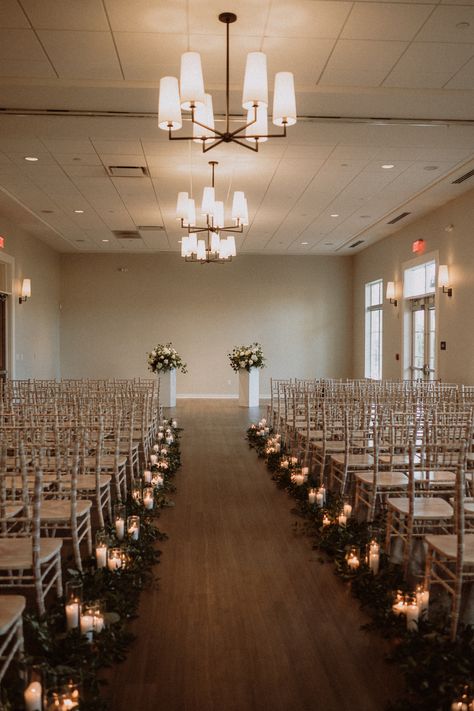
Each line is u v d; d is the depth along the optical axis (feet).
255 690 9.14
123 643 10.31
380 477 16.28
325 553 15.11
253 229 45.19
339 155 27.12
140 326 57.11
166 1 15.23
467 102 21.11
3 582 12.89
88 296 56.80
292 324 57.82
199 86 13.94
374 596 12.01
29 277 46.80
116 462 18.20
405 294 44.47
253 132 14.83
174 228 45.03
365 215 40.27
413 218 41.39
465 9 15.61
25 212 39.50
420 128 23.49
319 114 22.26
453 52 17.90
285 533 16.76
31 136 24.57
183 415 43.52
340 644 10.53
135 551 14.25
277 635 10.87
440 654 9.41
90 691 8.70
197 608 12.00
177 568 14.16
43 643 9.61
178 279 57.26
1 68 18.95
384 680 9.39
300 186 32.76
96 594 11.68
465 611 11.48
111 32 16.75
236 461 26.96
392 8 15.57
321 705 8.75
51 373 53.72
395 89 20.47
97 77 19.56
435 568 13.91
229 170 29.73
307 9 15.62
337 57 18.22
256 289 57.62
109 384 34.55
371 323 54.08
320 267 57.98
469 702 8.05
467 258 34.24
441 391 27.50
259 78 13.92
